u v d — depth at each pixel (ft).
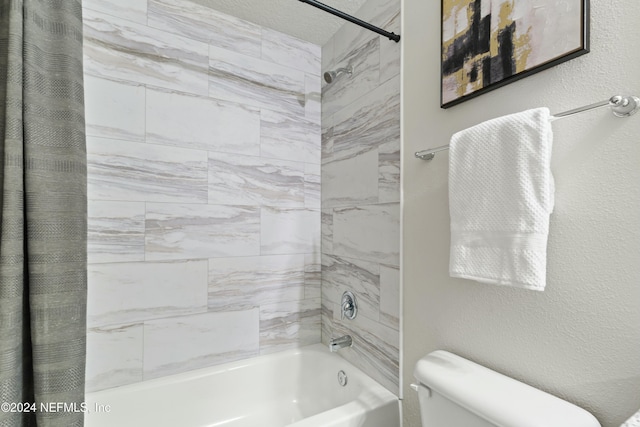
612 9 2.42
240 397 5.48
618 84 2.38
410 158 4.25
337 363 5.49
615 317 2.37
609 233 2.41
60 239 3.47
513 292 3.03
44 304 3.30
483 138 2.93
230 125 5.63
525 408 2.51
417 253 4.11
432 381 3.17
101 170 4.66
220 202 5.53
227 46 5.64
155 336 5.03
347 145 5.66
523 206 2.59
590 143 2.53
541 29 2.77
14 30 3.18
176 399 5.01
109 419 4.55
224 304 5.56
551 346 2.74
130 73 4.88
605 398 2.41
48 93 3.50
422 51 4.12
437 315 3.82
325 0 5.24
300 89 6.32
